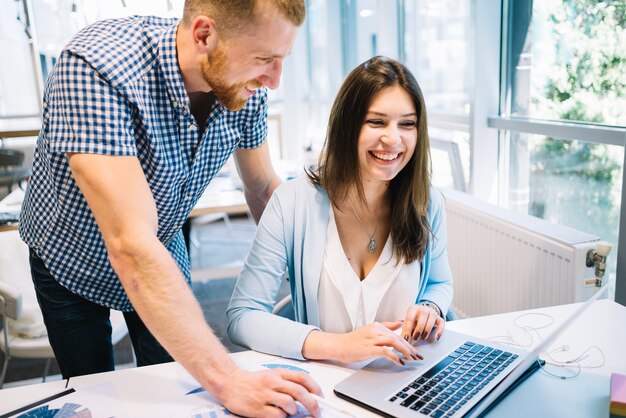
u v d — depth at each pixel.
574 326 1.18
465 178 2.70
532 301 1.82
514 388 0.95
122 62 0.98
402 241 1.30
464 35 2.62
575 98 2.00
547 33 2.10
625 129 1.73
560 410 0.88
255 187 1.52
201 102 1.18
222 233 4.66
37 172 1.18
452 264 2.28
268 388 0.87
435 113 2.91
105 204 0.92
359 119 1.22
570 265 1.63
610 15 1.79
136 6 4.36
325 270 1.27
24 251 1.97
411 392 0.92
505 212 2.01
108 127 0.94
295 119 5.23
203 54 0.99
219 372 0.90
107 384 0.99
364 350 1.00
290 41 0.98
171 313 0.88
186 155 1.17
